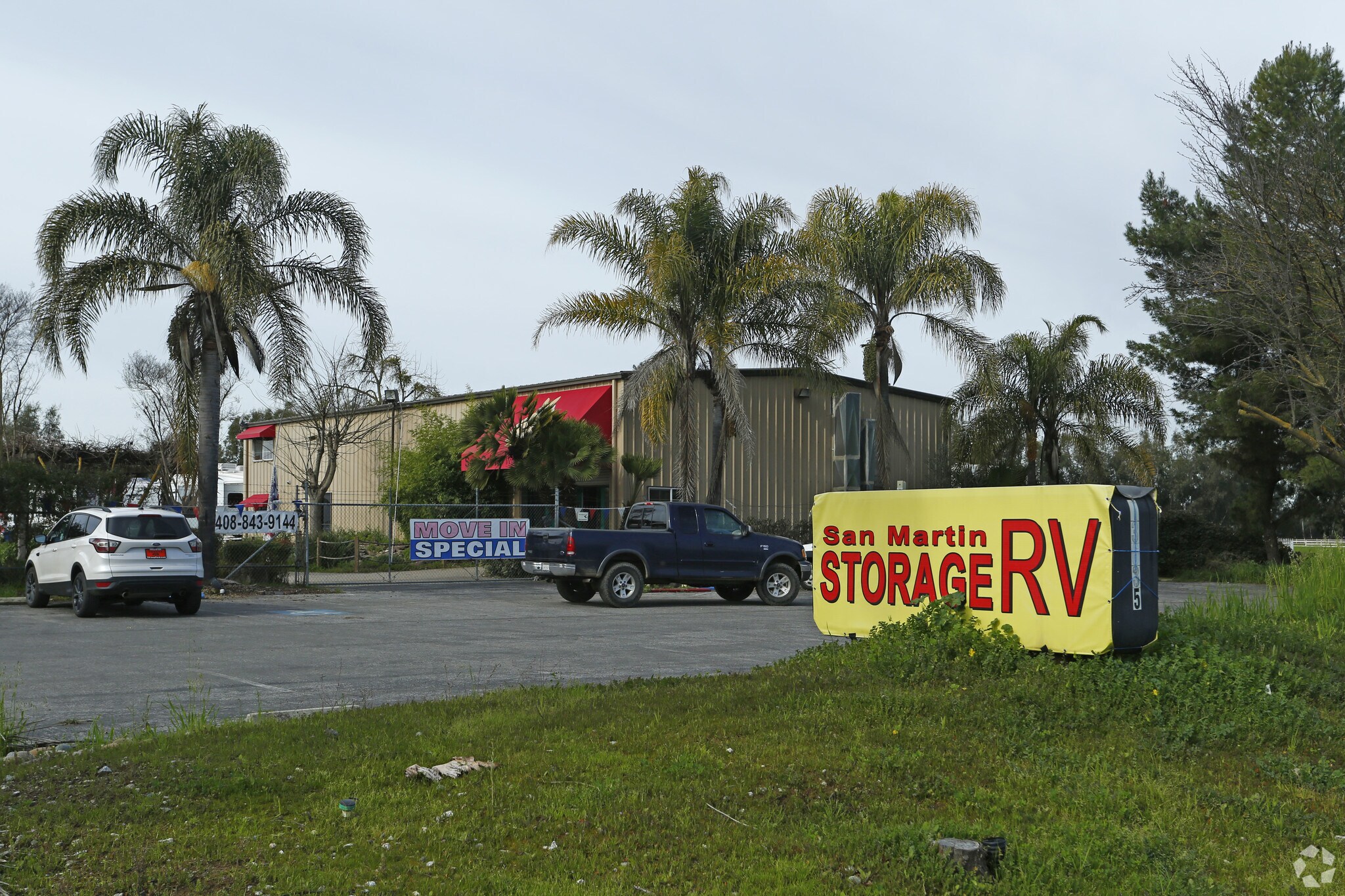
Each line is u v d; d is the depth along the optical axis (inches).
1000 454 1450.5
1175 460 3257.9
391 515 1023.6
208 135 871.7
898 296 1170.0
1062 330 1445.6
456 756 271.7
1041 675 362.3
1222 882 200.1
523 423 1167.0
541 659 491.8
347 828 217.6
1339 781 267.7
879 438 1204.5
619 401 1270.9
